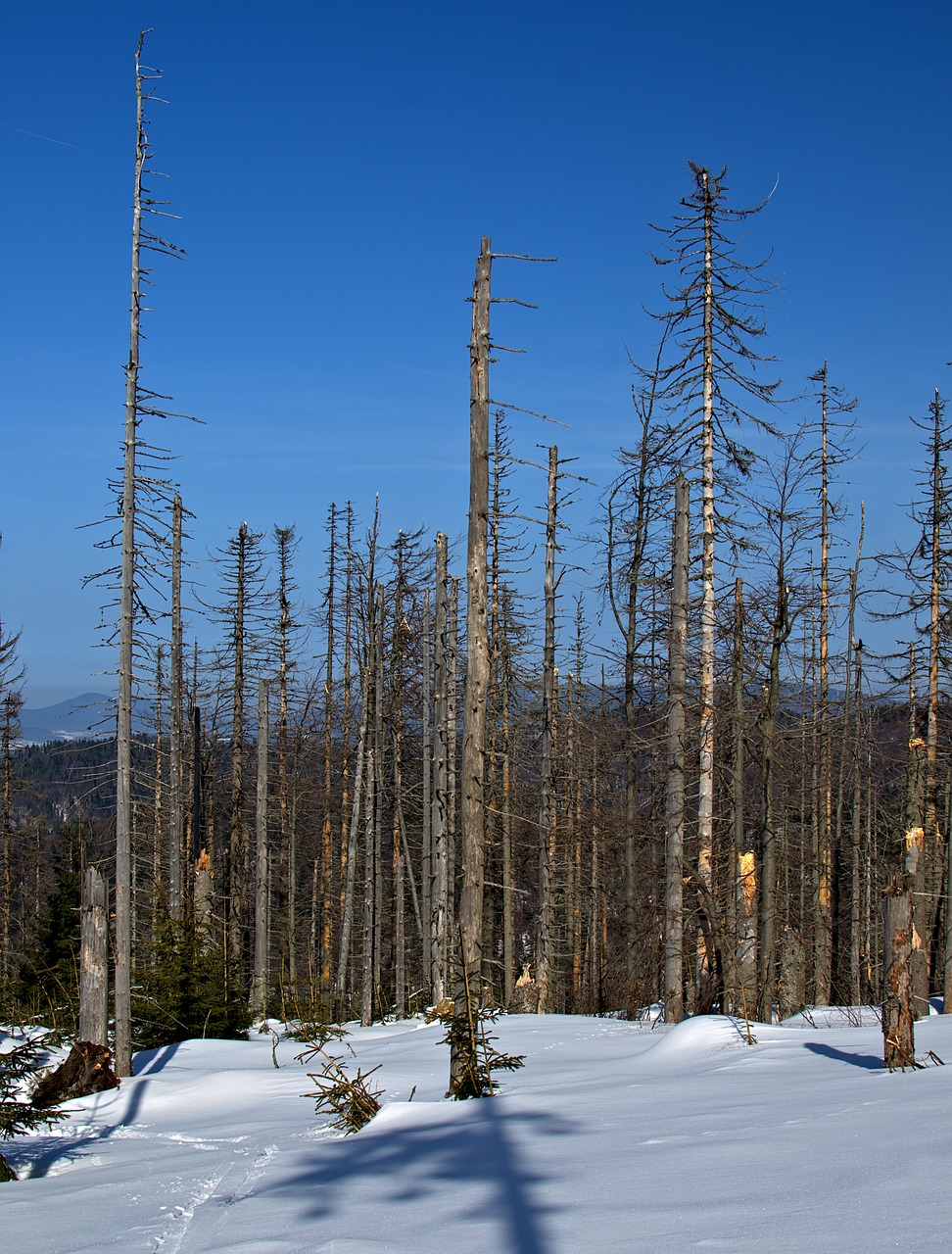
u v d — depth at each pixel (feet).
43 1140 43.65
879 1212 16.98
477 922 42.63
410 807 124.88
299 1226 22.80
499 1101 36.73
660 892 77.82
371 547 108.88
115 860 60.75
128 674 60.90
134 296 60.18
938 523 89.66
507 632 102.37
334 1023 89.97
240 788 124.06
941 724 90.79
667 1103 31.86
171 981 76.95
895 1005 33.47
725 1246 16.37
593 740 104.63
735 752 67.92
